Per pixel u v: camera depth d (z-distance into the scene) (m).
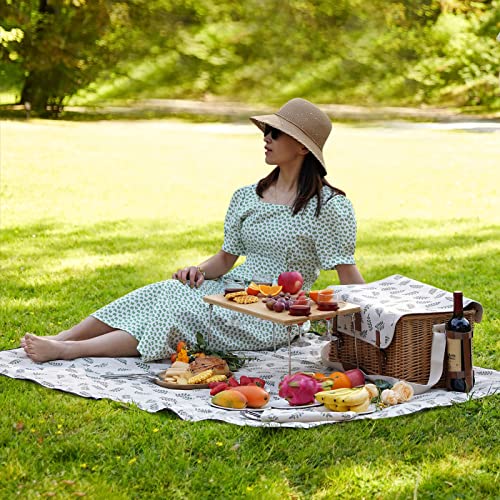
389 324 4.68
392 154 18.72
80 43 26.52
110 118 26.36
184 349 5.08
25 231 10.48
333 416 4.20
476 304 4.81
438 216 11.82
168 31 31.36
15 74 28.11
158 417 4.25
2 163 16.45
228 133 23.03
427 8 31.36
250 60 32.03
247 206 5.55
